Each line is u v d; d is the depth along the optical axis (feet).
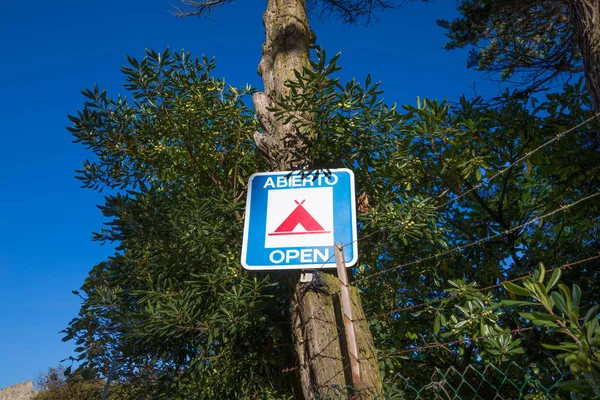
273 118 15.28
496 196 21.52
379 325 17.60
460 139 16.90
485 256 19.07
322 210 11.98
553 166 17.39
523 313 5.13
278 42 16.40
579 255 17.13
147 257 18.34
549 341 14.16
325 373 11.30
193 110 19.97
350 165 15.19
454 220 20.44
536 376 13.09
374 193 16.12
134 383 22.07
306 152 13.88
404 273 19.11
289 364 18.67
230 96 21.07
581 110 17.39
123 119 19.61
